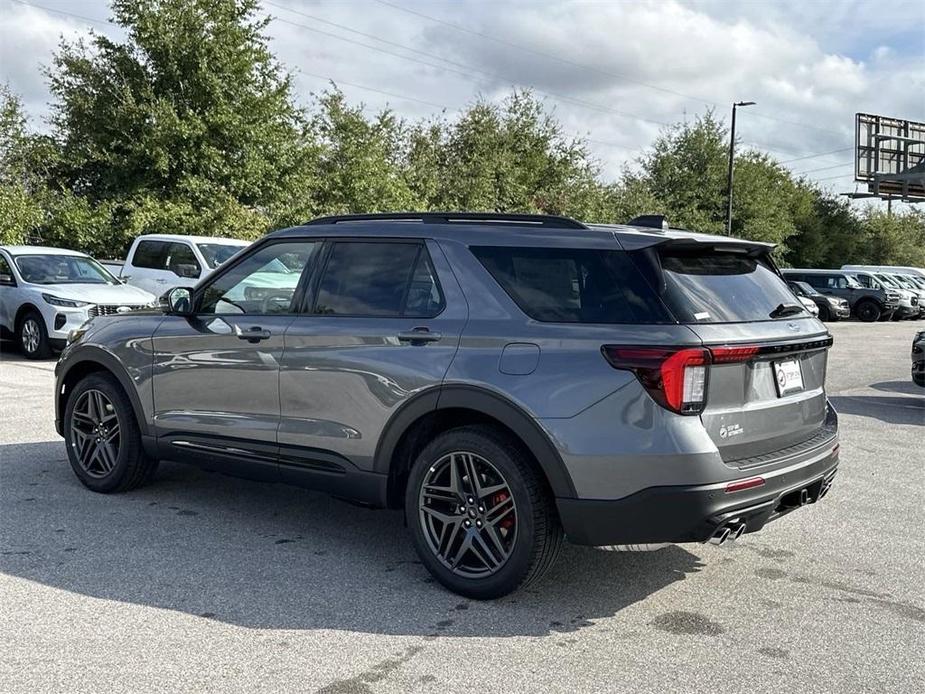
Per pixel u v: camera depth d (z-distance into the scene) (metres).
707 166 47.91
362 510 5.65
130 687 3.24
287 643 3.65
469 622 3.92
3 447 7.18
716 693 3.29
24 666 3.40
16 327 13.63
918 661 3.61
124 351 5.61
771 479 3.96
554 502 4.03
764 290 4.39
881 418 10.00
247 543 4.95
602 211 40.44
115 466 5.74
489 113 36.97
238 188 25.16
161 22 24.30
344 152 29.48
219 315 5.22
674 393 3.71
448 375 4.17
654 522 3.76
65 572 4.42
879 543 5.24
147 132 24.11
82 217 23.02
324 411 4.65
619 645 3.71
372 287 4.64
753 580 4.57
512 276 4.22
